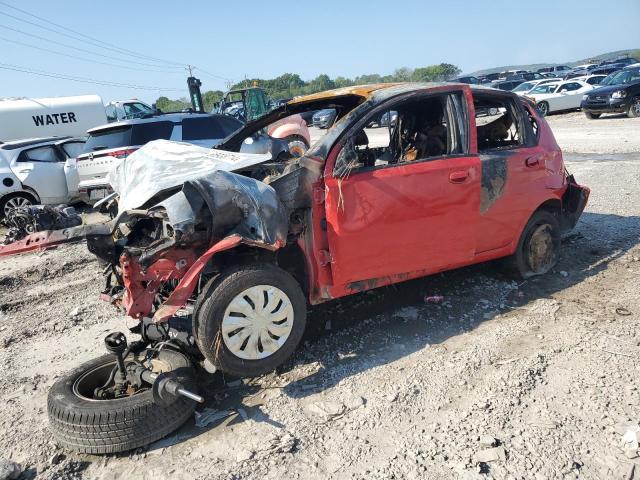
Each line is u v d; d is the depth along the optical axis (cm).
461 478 256
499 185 431
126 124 994
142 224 397
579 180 910
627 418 288
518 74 3959
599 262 530
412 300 468
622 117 1925
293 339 355
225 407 334
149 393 308
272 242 336
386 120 493
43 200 1060
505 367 349
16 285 641
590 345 367
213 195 328
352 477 265
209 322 323
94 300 561
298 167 366
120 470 286
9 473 283
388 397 328
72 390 321
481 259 445
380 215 375
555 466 259
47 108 1761
